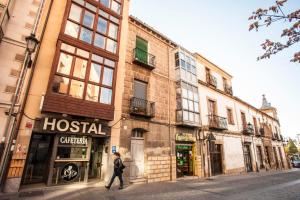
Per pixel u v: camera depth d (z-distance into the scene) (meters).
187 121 12.93
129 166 9.59
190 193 7.66
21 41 7.59
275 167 25.73
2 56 7.09
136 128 10.55
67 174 7.81
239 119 20.52
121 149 9.48
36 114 7.35
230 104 19.77
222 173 15.73
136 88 11.36
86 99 8.48
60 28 8.75
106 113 8.85
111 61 9.85
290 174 18.39
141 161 10.50
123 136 9.75
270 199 7.07
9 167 6.45
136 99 10.76
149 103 11.45
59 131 7.70
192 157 13.66
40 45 8.07
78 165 8.20
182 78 13.87
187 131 13.49
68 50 8.43
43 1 8.52
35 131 7.19
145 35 12.96
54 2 9.05
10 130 6.61
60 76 7.96
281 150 30.73
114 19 10.70
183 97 13.34
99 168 9.39
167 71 13.57
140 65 11.77
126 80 10.77
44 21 8.41
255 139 22.73
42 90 7.67
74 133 8.14
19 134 6.85
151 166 10.62
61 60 8.16
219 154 16.30
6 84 6.95
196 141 13.95
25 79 7.33
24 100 7.11
